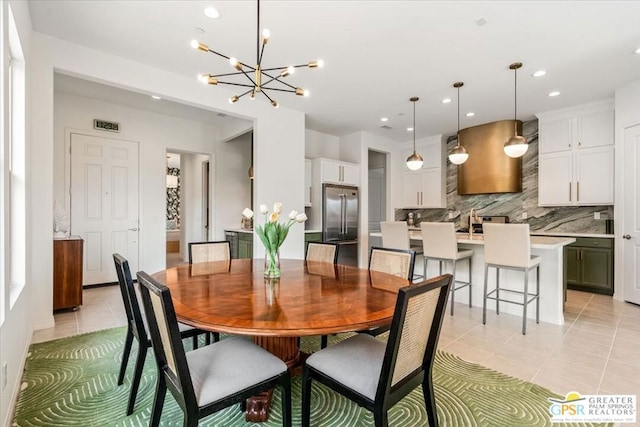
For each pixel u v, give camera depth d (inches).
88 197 177.9
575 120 179.9
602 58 123.3
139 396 73.7
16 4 78.0
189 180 281.1
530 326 121.9
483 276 145.8
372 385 50.7
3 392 60.3
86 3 93.3
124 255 189.8
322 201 212.1
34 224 108.7
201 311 55.4
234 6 94.1
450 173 249.8
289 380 57.2
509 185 202.7
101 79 121.2
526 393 76.0
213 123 227.0
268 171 173.6
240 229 217.6
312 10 95.7
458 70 134.6
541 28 103.7
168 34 109.5
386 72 136.8
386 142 254.8
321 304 59.9
